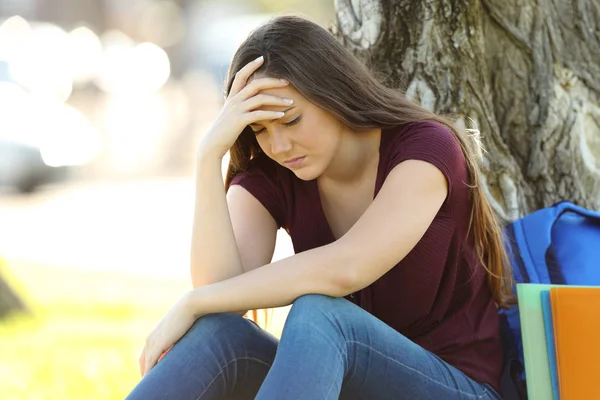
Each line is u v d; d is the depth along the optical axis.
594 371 5.06
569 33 6.85
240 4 65.75
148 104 51.56
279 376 4.48
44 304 13.94
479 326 5.40
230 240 5.39
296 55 5.13
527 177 6.93
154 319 12.91
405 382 4.95
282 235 18.23
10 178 28.97
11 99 30.02
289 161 5.25
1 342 11.33
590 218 5.96
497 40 6.91
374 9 6.83
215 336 4.92
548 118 6.81
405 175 5.08
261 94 5.18
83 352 10.58
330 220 5.62
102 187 31.19
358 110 5.22
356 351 4.81
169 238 20.78
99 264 17.69
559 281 5.79
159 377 4.75
